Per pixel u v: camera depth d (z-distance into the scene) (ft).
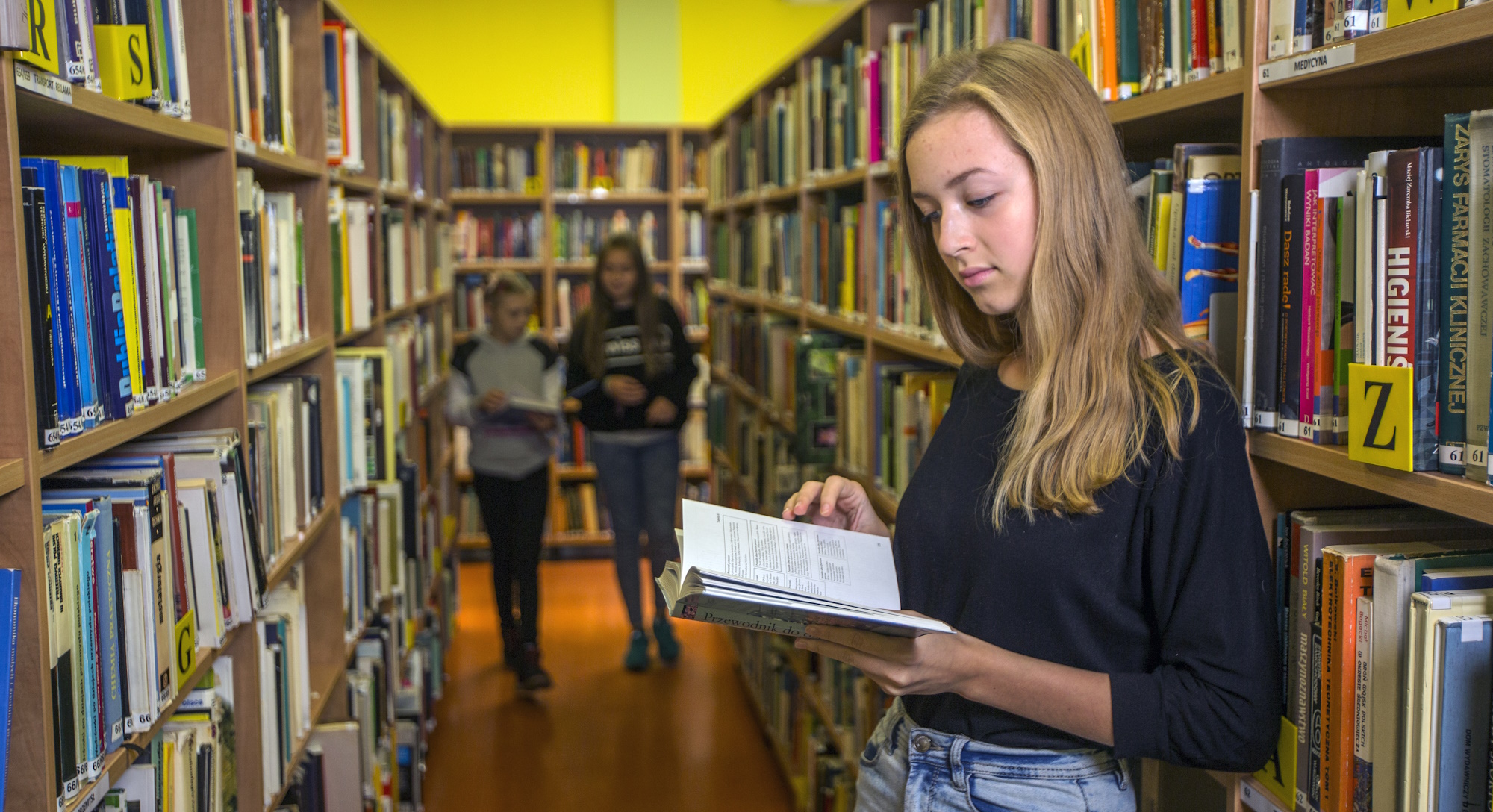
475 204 20.34
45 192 3.39
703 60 20.92
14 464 3.16
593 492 19.17
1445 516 3.61
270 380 6.89
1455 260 2.79
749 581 3.30
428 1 20.39
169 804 4.48
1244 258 3.61
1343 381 3.28
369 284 9.30
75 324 3.62
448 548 14.34
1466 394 2.77
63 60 3.60
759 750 11.37
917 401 6.86
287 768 6.27
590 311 12.69
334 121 8.22
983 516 3.64
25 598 3.24
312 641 7.61
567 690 13.01
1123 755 3.28
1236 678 3.16
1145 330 3.43
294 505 6.60
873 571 3.77
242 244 5.64
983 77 3.43
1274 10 3.47
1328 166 3.44
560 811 10.03
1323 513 3.62
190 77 5.30
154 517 4.11
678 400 12.71
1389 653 3.08
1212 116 4.19
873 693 7.62
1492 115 2.65
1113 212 3.37
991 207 3.43
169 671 4.25
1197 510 3.22
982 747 3.68
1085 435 3.32
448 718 12.17
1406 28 2.88
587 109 20.85
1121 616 3.43
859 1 7.98
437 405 13.92
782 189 11.43
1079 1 4.79
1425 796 2.92
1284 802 3.58
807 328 10.44
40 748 3.28
